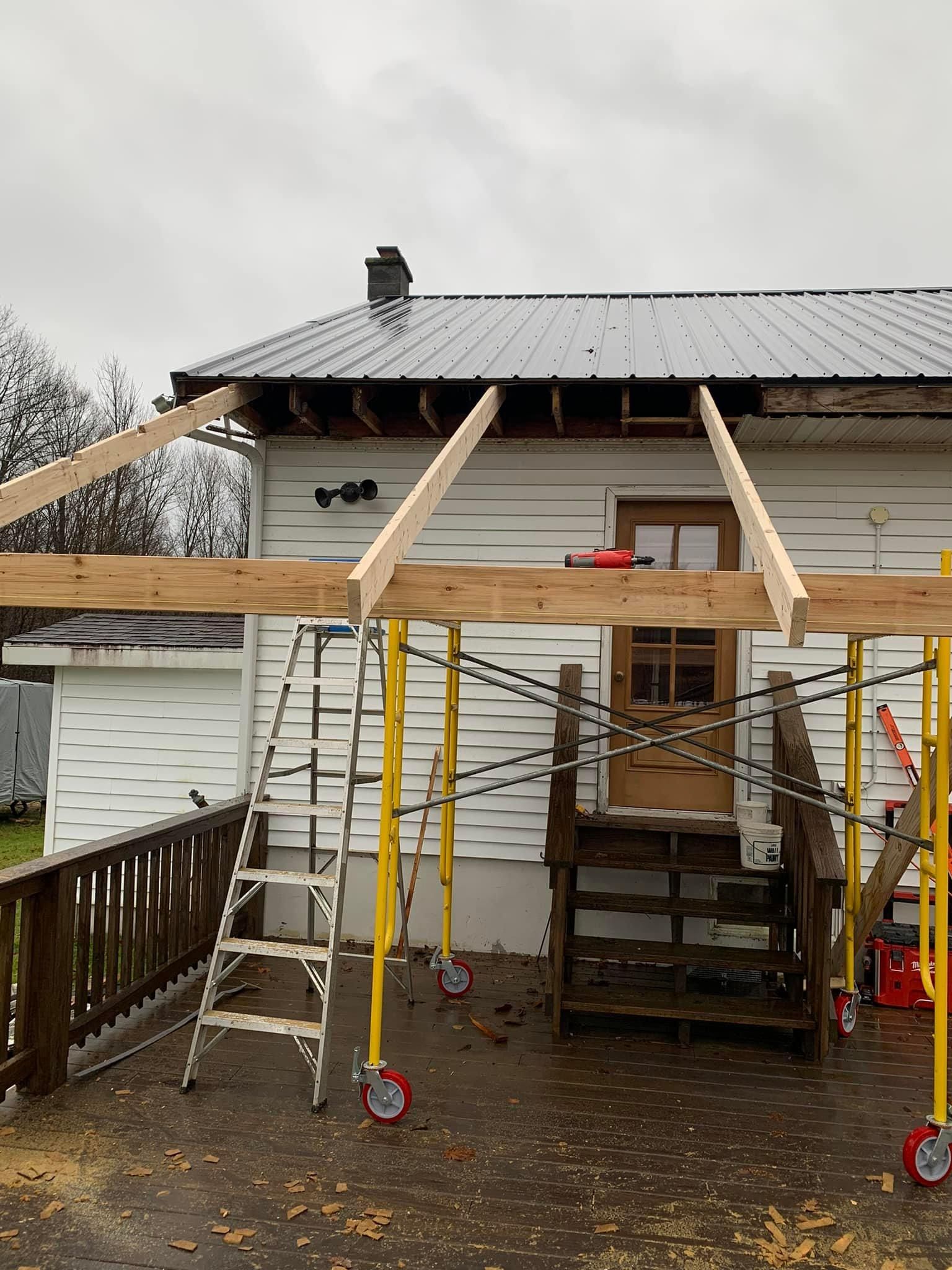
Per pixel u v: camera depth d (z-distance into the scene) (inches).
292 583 117.0
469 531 224.4
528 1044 168.1
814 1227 112.6
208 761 298.8
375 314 305.3
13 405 894.4
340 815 149.3
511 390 201.6
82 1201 113.9
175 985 191.2
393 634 140.8
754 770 211.8
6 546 831.7
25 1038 140.9
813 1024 163.2
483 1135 133.0
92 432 997.2
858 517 211.3
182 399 203.2
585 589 116.3
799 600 97.2
